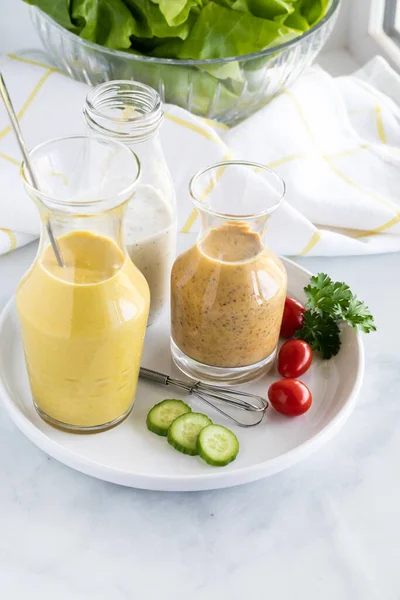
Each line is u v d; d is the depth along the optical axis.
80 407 0.71
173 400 0.74
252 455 0.72
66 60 0.95
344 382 0.76
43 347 0.68
